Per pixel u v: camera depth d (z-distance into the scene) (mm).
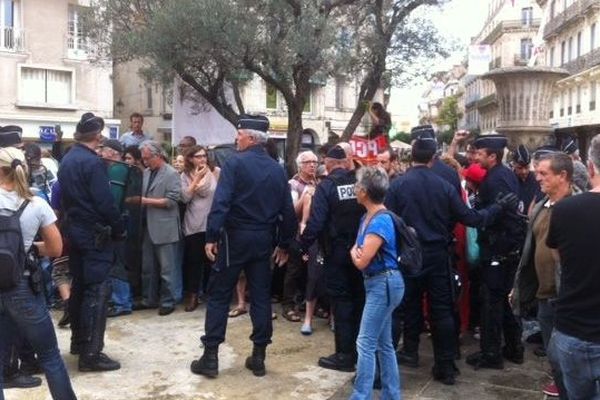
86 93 26500
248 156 5320
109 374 5383
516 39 50875
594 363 3143
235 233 5270
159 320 6992
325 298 7125
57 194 6676
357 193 4547
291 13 9469
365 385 4465
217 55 9352
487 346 5574
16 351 4988
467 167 6660
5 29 24562
